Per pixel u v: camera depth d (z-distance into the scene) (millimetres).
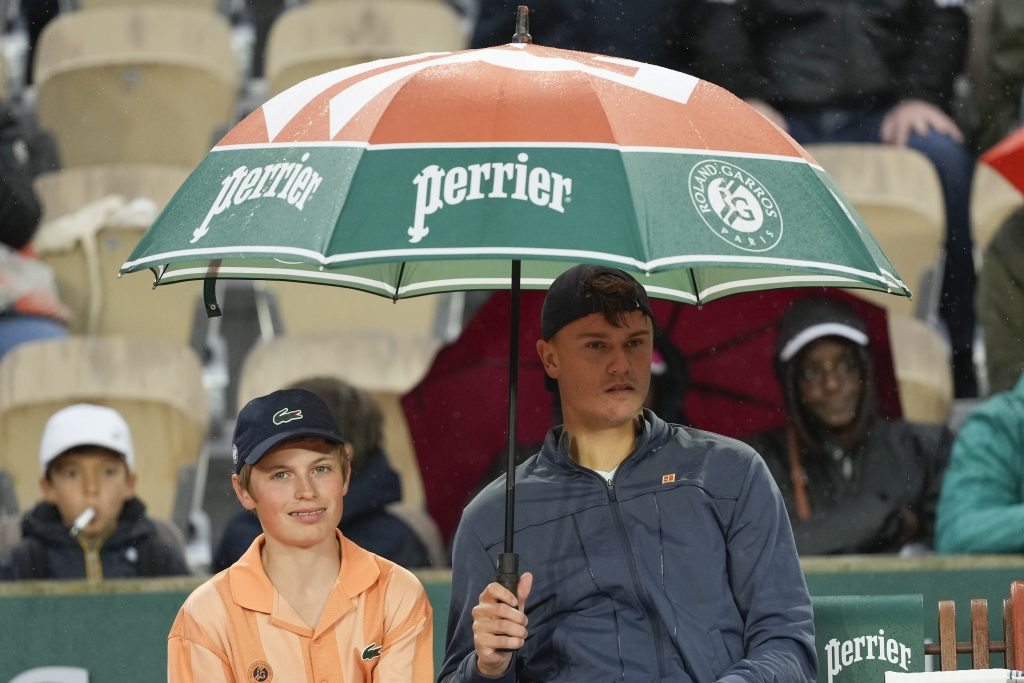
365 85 8328
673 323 15562
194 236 7770
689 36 19812
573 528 8984
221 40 21656
